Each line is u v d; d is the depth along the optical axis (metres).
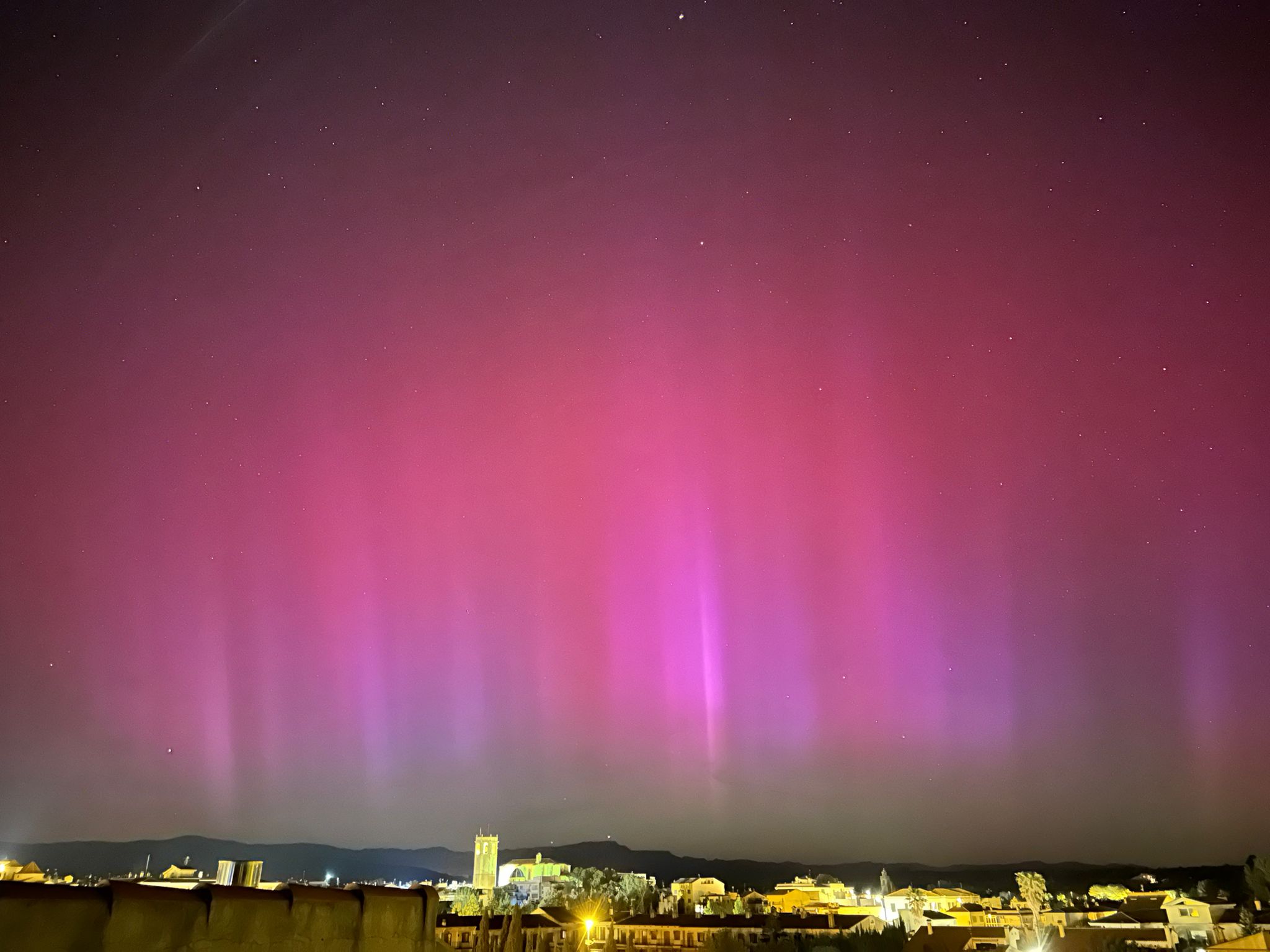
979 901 108.12
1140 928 70.62
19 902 7.29
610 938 59.22
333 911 9.77
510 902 113.81
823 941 69.00
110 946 7.72
